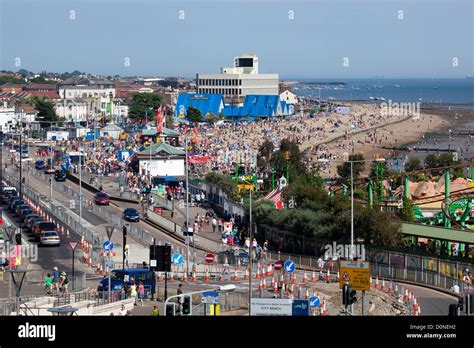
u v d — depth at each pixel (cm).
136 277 12175
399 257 14588
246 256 15700
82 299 11044
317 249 16425
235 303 11375
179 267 14812
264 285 12888
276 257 16300
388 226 15688
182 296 8319
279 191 19550
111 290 11806
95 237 16700
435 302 12244
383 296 12062
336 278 14038
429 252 15175
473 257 15575
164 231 19138
